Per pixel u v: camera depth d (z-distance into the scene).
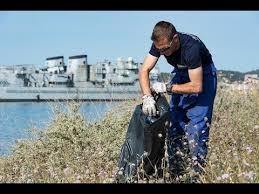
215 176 6.67
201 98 7.23
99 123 10.69
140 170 6.83
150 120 6.79
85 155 9.12
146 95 6.95
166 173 6.77
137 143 6.94
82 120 10.79
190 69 6.96
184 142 7.25
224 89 14.76
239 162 7.15
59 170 8.59
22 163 9.81
